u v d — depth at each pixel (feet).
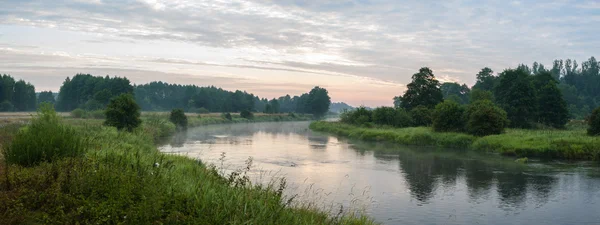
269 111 465.47
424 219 48.11
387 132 159.02
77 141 38.75
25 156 34.35
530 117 202.80
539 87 245.86
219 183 35.94
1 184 26.99
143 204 22.25
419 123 198.70
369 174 76.38
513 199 58.34
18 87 337.52
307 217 31.09
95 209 21.77
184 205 24.88
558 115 206.59
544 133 138.51
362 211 48.52
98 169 29.55
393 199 56.90
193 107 454.40
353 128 199.82
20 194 24.31
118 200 23.03
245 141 142.20
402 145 138.41
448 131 149.69
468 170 83.25
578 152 101.14
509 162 95.50
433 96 240.73
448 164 91.66
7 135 63.77
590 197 59.72
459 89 405.80
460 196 59.77
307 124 331.77
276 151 110.83
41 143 35.35
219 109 463.01
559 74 515.91
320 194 56.95
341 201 53.78
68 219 21.06
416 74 242.99
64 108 372.79
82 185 25.26
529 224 47.16
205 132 191.93
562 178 74.59
